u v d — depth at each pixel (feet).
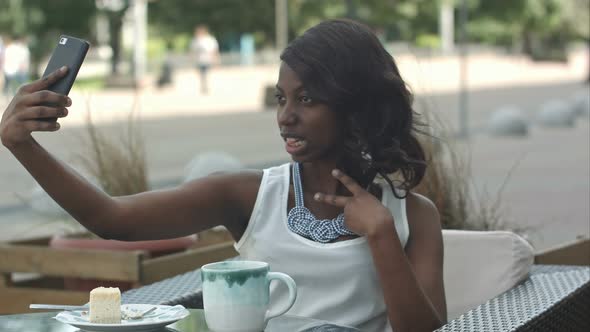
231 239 21.83
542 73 178.81
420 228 11.39
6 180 49.37
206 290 9.27
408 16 208.64
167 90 128.77
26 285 20.24
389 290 10.41
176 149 63.77
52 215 21.42
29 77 141.28
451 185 17.57
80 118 82.43
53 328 9.53
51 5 151.84
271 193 11.08
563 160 57.52
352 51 10.62
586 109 96.68
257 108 101.40
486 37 238.89
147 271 18.34
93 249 18.98
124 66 162.61
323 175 11.13
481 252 13.24
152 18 194.49
